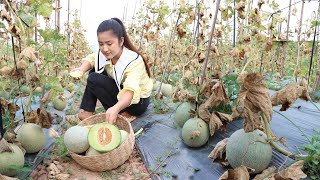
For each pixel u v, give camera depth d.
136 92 3.16
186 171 2.79
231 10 3.89
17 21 2.67
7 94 3.80
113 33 3.09
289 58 7.91
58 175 2.72
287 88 2.30
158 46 5.58
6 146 2.45
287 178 2.05
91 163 2.77
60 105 4.53
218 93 2.88
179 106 3.43
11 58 4.38
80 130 2.86
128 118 3.95
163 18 5.12
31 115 3.02
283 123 3.32
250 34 3.29
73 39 7.57
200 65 4.14
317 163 2.19
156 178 2.75
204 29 4.11
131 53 3.42
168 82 5.42
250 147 2.38
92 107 3.72
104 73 3.79
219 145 2.71
